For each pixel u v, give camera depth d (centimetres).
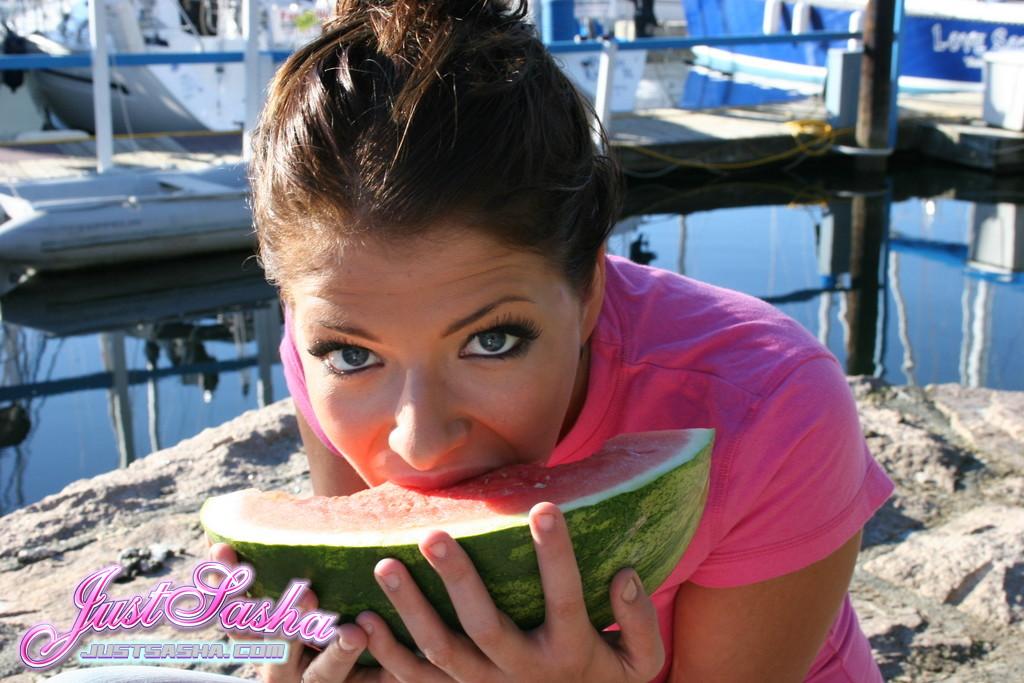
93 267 930
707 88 1666
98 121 973
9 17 1471
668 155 1223
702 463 147
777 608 171
